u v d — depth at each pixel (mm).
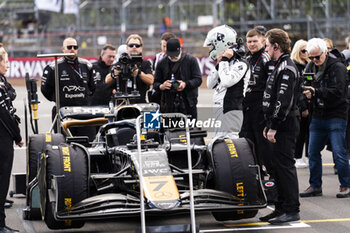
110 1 101125
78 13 95188
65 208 16500
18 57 86188
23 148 37062
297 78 18766
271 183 21703
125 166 18000
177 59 24562
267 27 75438
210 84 22156
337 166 23109
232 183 17297
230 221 19594
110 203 16391
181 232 15180
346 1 84188
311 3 84125
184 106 24422
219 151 17812
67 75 26078
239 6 84438
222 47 21344
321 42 22312
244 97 22641
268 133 18797
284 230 18328
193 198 16641
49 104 61844
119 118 21109
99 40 84938
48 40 87188
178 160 20344
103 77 28281
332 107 22688
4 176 18469
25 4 99125
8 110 18656
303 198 23156
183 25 89312
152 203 15211
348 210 21047
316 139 23266
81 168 17031
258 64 22969
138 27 97000
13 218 20594
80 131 25094
